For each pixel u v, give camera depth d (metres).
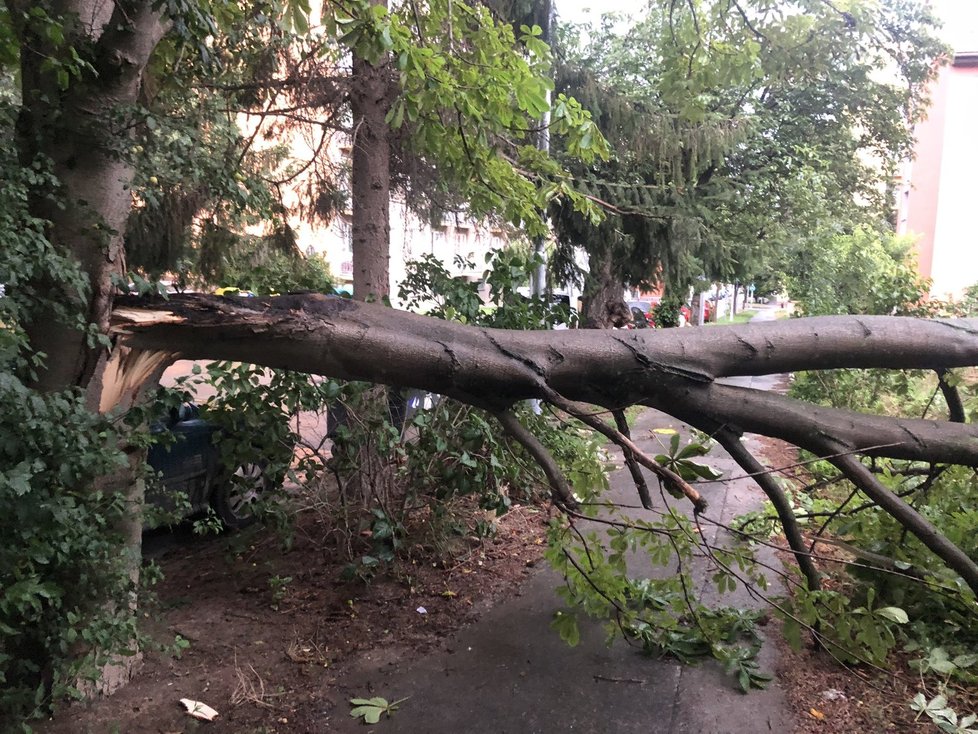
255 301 2.43
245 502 4.79
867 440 3.14
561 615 3.58
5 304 2.06
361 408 4.50
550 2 7.23
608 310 9.09
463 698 3.42
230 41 4.01
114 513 2.59
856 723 3.17
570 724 3.19
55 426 2.08
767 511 5.59
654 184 9.58
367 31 2.61
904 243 12.27
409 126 5.38
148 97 3.60
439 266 5.38
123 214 2.71
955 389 3.56
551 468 2.72
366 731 3.15
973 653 3.61
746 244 10.95
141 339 2.46
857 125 14.34
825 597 3.34
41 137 2.51
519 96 2.90
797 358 2.94
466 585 4.76
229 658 3.77
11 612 2.38
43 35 2.39
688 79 4.98
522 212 4.11
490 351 2.59
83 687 3.17
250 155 6.34
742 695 3.42
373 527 4.52
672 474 2.55
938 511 4.25
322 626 4.16
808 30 4.93
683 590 3.66
